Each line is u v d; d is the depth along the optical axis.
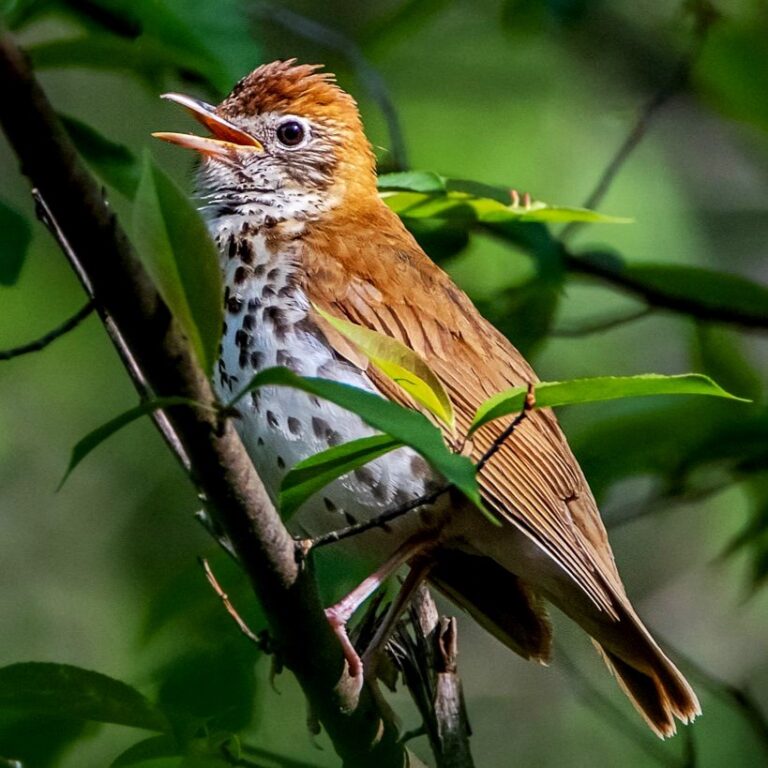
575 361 16.59
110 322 8.21
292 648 8.16
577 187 17.20
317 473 7.47
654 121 17.42
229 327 10.16
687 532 17.02
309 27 13.36
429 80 17.27
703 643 16.53
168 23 11.05
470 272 15.07
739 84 14.56
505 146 17.11
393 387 9.90
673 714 10.09
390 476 9.89
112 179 10.78
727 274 13.21
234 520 7.56
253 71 11.33
